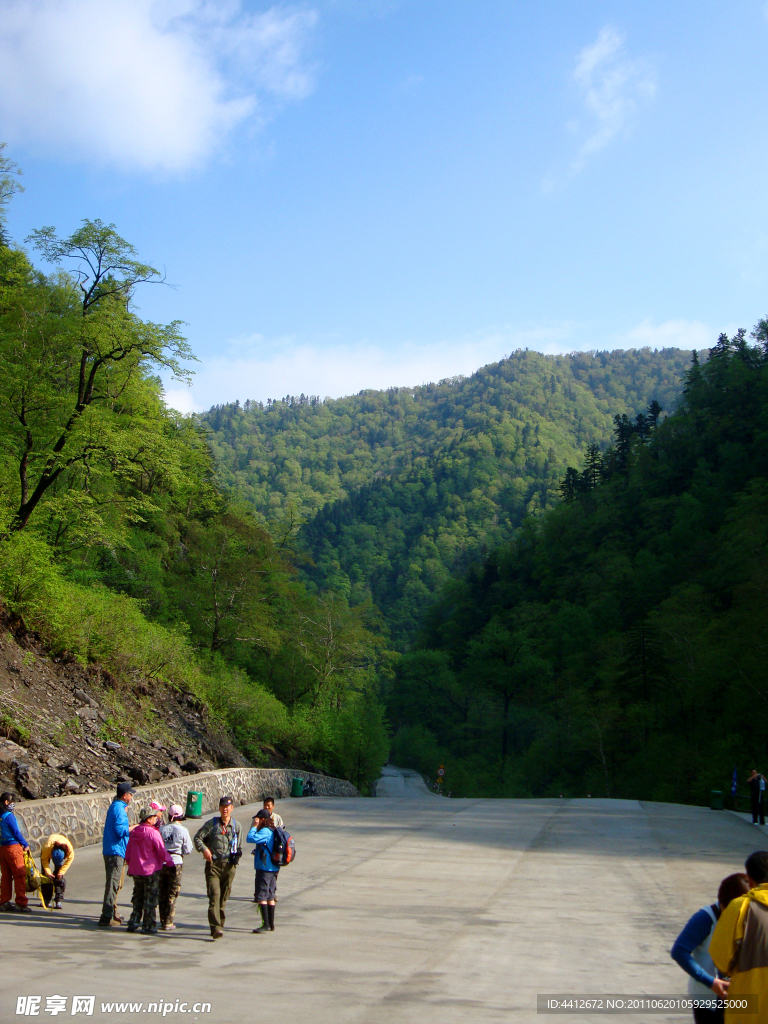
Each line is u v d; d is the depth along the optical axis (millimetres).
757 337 159875
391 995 6715
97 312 22875
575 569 123500
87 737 20094
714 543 97562
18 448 23125
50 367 23516
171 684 28984
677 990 7164
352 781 45719
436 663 99750
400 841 18781
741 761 54312
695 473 125438
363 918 10539
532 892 12766
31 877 10016
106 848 9320
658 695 68688
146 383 27297
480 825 22516
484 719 93375
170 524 43906
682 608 75250
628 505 134250
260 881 9562
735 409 138000
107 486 29125
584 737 68750
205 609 38125
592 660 89188
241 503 53344
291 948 8562
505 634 100500
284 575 47094
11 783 15625
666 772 59656
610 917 10844
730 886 4617
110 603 26250
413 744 88000
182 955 7922
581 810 28219
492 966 8008
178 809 9953
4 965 7039
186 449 35531
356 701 48250
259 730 34781
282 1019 5867
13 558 21125
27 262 27203
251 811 23359
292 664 45188
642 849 18016
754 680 59125
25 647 21172
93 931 8891
